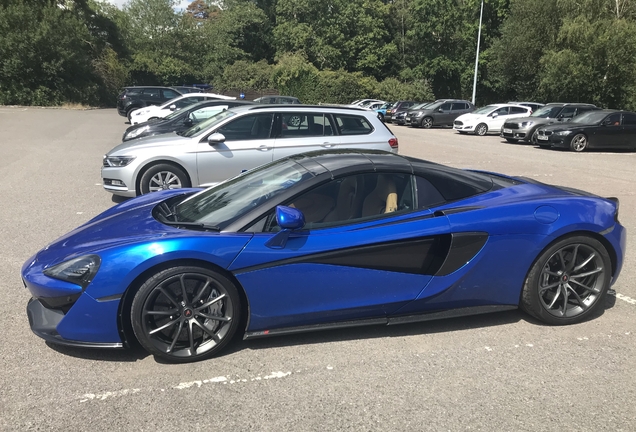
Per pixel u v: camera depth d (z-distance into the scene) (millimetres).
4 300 3908
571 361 3074
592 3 30078
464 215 3307
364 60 49500
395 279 3227
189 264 2928
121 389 2727
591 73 29047
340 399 2652
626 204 7992
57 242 3352
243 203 3311
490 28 45250
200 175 7121
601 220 3498
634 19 30312
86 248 3027
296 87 42219
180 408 2561
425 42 47781
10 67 33094
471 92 47094
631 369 2986
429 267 3271
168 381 2814
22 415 2486
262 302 3043
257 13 55406
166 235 2998
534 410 2574
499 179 4008
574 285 3592
